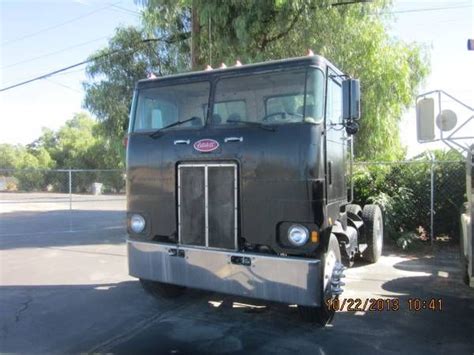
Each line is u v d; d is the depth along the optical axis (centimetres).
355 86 482
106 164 4681
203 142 500
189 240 510
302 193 448
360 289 664
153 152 535
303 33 1173
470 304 591
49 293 650
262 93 490
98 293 649
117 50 1722
